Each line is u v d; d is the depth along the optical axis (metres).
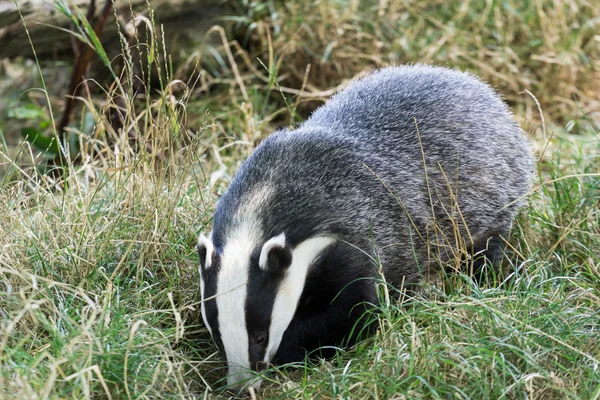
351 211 9.81
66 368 8.23
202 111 16.47
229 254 8.89
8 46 15.76
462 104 11.42
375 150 10.52
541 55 18.11
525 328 8.98
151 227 10.92
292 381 9.18
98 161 12.54
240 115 16.02
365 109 11.05
